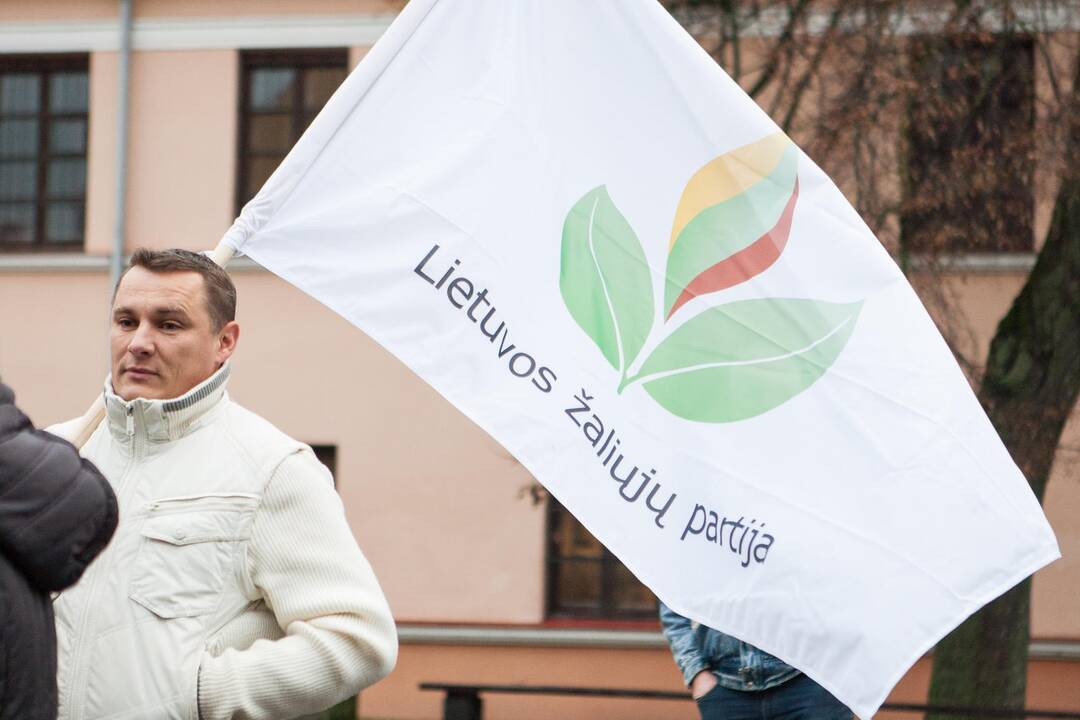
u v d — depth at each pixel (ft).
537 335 15.10
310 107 64.49
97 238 64.59
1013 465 15.12
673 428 15.03
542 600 58.95
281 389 61.98
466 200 15.25
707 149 15.56
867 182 42.86
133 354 12.36
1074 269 42.09
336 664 11.93
